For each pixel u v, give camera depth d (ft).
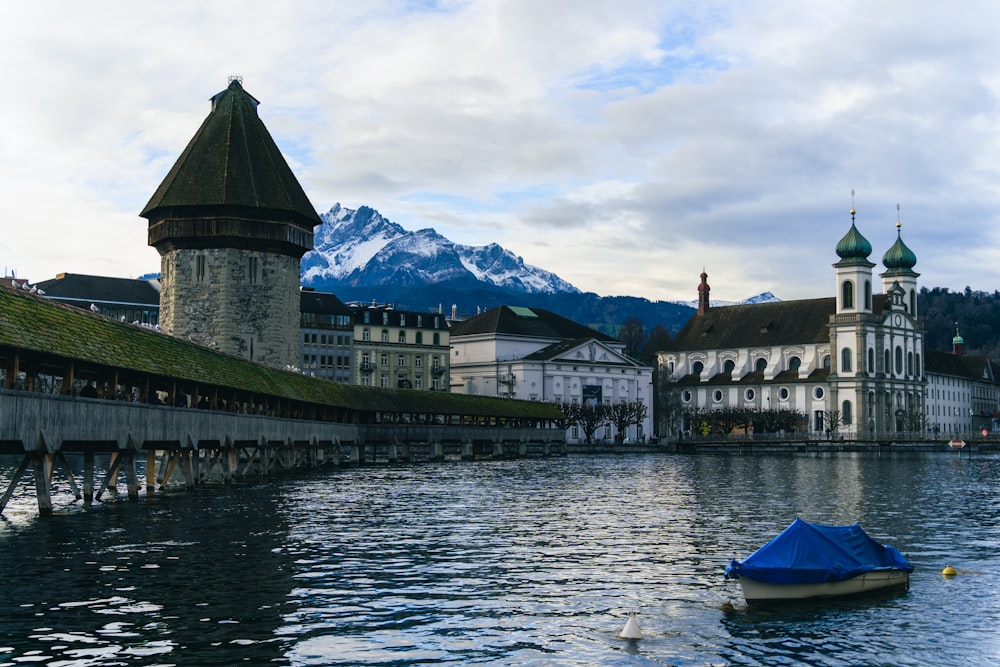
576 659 88.53
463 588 115.44
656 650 91.50
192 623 96.63
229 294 375.66
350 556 136.15
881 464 443.32
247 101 397.39
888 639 95.66
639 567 130.52
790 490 270.05
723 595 113.09
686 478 326.24
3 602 103.45
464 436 461.37
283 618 99.66
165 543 143.33
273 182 385.70
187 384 235.20
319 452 364.17
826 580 111.45
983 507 219.00
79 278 580.71
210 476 280.51
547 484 285.64
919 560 139.74
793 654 90.84
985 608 107.55
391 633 95.30
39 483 164.45
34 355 169.99
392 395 428.97
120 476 284.61
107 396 206.39
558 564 132.36
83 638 90.68
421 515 189.88
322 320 611.88
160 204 376.48
